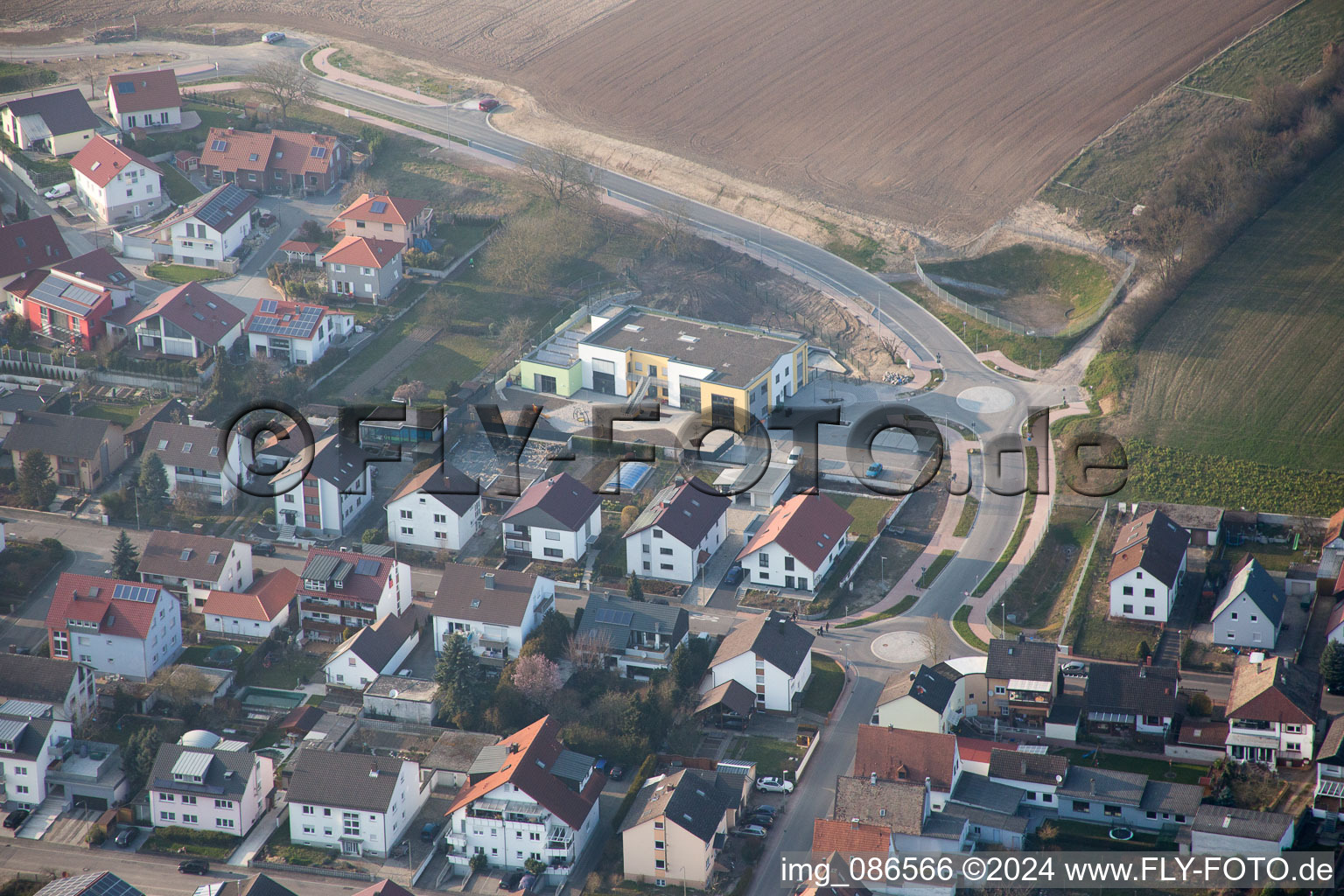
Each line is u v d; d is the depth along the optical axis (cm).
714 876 13375
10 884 13212
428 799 14462
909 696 14600
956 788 13900
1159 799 13638
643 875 13412
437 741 14912
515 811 13450
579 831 13625
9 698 14825
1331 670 15188
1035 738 14862
